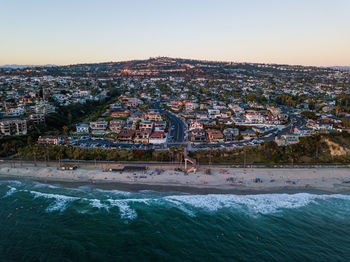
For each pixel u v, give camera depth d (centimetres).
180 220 7994
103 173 11431
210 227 7656
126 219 8025
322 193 9956
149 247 6725
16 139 15275
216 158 13325
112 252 6519
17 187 10219
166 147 14988
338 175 11512
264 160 13150
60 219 7969
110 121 19475
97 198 9356
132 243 6881
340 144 14012
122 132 17262
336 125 18575
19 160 13012
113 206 8794
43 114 18925
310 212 8581
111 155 13212
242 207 8844
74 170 11769
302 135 16862
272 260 6266
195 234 7306
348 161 13075
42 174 11381
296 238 7175
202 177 11112
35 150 12825
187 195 9638
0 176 11238
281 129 19338
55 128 18662
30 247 6638
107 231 7400
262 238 7156
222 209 8694
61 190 9975
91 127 18838
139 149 14062
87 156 13325
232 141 16400
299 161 13100
